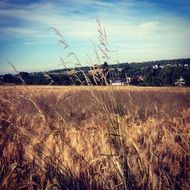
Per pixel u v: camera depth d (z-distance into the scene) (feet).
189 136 14.40
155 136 16.84
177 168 11.19
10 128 14.11
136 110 27.50
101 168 11.09
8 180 10.09
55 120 19.35
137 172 10.10
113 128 10.05
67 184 9.21
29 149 12.07
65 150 12.03
